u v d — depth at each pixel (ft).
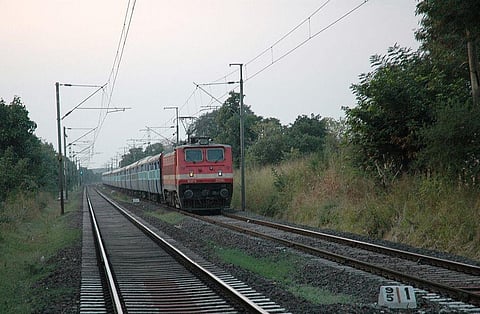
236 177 183.11
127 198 265.54
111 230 109.40
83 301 46.39
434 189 81.15
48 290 53.42
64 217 155.74
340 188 115.14
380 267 53.78
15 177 152.46
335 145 144.15
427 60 109.29
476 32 75.46
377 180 101.14
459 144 78.28
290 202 130.11
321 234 84.28
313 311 39.78
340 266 59.67
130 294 48.52
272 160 208.13
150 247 81.61
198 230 103.24
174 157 141.90
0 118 178.40
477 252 64.90
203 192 137.28
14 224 110.73
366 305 41.37
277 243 80.53
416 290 45.98
